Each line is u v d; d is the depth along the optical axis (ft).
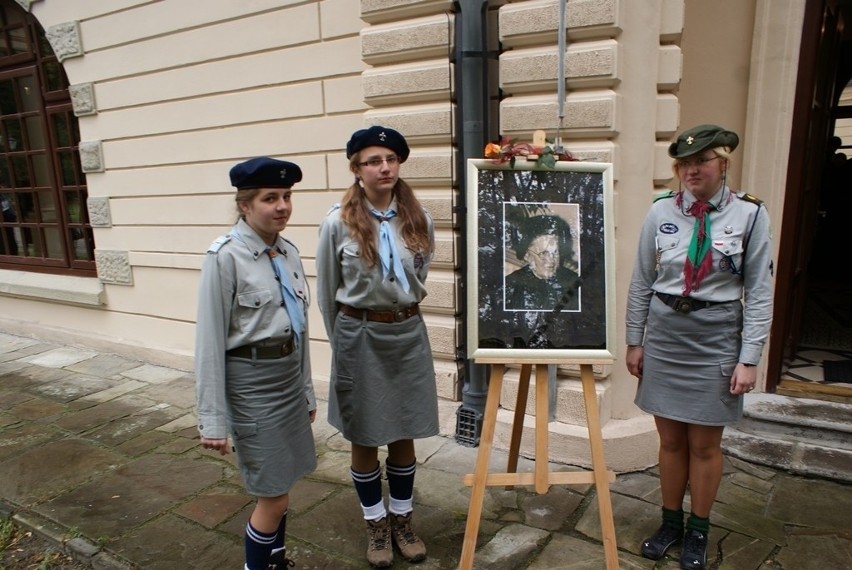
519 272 7.34
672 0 9.72
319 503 9.56
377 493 7.96
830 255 22.53
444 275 11.44
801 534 8.34
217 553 8.44
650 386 7.75
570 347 7.24
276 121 13.87
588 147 9.75
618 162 9.83
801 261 12.46
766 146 11.20
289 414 6.85
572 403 10.37
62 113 19.07
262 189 6.32
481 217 7.37
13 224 21.62
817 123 12.06
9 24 19.67
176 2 14.75
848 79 19.70
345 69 12.60
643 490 9.64
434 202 11.17
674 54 9.82
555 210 7.41
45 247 21.03
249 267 6.44
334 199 13.41
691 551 7.69
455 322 11.59
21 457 11.62
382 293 7.26
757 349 6.95
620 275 10.26
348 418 7.58
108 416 13.65
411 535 8.17
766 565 7.73
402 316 7.52
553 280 7.34
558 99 9.52
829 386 11.80
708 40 11.38
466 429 11.28
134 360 17.87
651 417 10.75
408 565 7.96
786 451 10.29
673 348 7.43
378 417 7.45
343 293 7.48
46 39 18.71
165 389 15.38
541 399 7.28
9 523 9.51
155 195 16.56
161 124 15.89
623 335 10.43
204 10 14.30
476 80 10.26
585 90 9.80
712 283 7.14
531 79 10.02
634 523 8.75
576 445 10.15
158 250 16.93
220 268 6.30
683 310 7.27
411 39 10.89
